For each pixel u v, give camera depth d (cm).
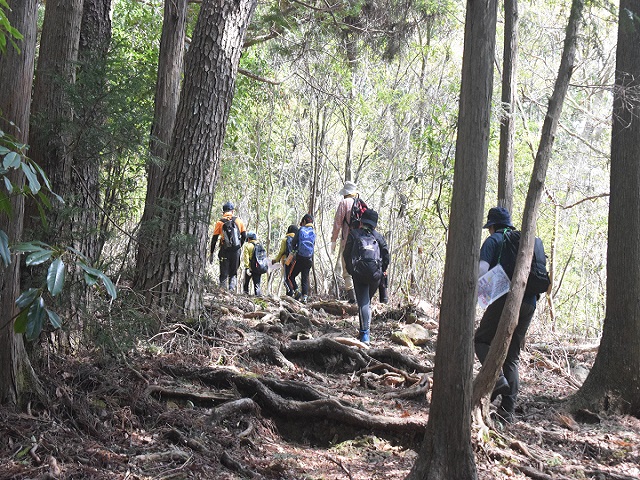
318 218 1936
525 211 566
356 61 1498
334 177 2170
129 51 1174
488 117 414
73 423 484
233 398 581
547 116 566
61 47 572
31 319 286
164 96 822
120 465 446
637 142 691
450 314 415
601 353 691
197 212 723
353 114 1728
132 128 580
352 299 1084
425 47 1589
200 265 732
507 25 936
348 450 542
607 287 698
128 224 729
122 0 1332
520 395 736
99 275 285
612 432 623
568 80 566
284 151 2036
